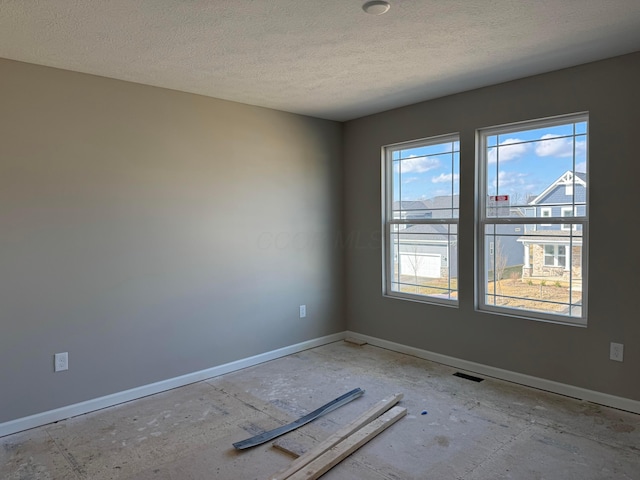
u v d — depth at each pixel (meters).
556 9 2.21
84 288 3.09
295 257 4.39
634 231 2.90
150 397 3.35
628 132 2.90
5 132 2.76
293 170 4.36
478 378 3.63
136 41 2.52
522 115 3.38
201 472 2.34
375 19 2.30
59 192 2.97
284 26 2.36
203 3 2.08
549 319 3.37
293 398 3.28
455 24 2.38
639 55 2.83
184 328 3.60
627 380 2.97
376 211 4.52
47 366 2.94
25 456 2.52
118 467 2.39
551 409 3.01
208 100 3.72
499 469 2.31
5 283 2.78
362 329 4.73
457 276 3.93
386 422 2.78
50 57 2.75
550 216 3.36
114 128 3.20
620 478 2.22
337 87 3.52
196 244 3.66
